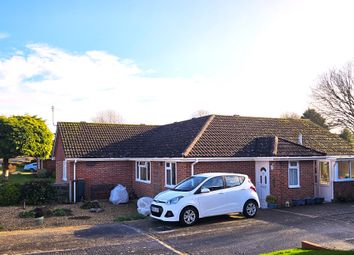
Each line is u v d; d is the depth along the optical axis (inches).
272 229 478.6
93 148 944.3
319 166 749.3
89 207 721.6
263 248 388.2
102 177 912.3
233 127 863.7
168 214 512.4
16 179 1444.4
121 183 932.0
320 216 570.6
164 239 438.6
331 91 1678.2
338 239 420.2
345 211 617.0
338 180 737.0
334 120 1684.3
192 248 394.9
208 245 406.0
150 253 379.2
